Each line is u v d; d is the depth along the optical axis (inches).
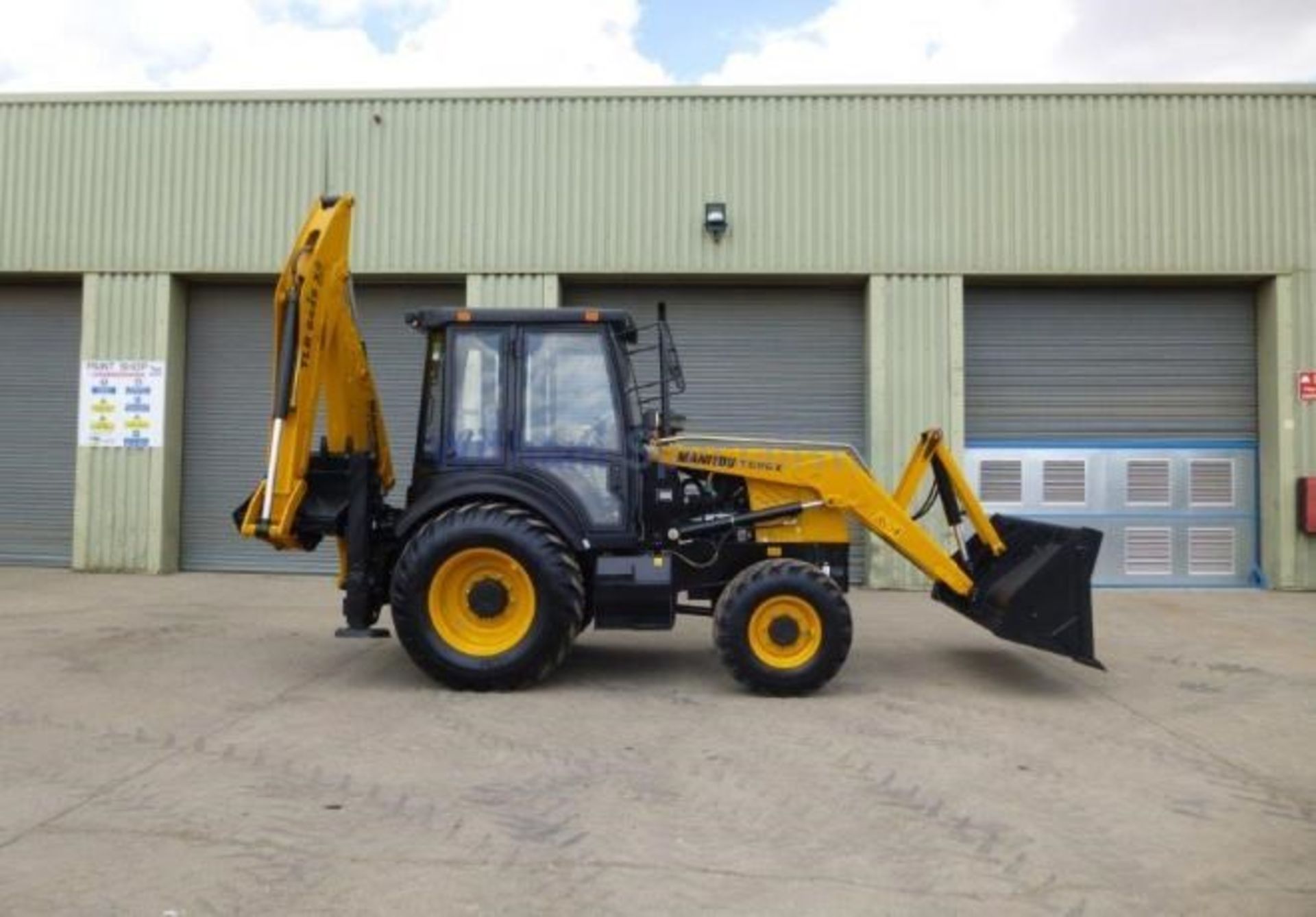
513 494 274.8
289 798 188.2
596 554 281.9
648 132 494.0
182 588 462.6
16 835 169.2
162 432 504.4
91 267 507.8
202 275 507.5
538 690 273.7
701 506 296.5
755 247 490.3
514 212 495.2
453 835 171.9
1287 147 485.4
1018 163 487.8
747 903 148.1
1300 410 482.6
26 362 525.0
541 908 145.3
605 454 279.6
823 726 242.2
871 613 413.7
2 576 491.5
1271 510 490.6
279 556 516.7
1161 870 161.6
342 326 295.3
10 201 511.2
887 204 489.1
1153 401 504.4
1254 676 302.7
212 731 231.5
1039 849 169.3
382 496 311.7
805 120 491.2
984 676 299.1
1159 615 418.6
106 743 221.5
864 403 504.7
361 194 498.9
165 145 506.6
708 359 510.0
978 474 504.1
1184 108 486.6
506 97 495.8
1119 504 502.3
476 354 284.0
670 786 197.9
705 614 288.8
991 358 505.0
